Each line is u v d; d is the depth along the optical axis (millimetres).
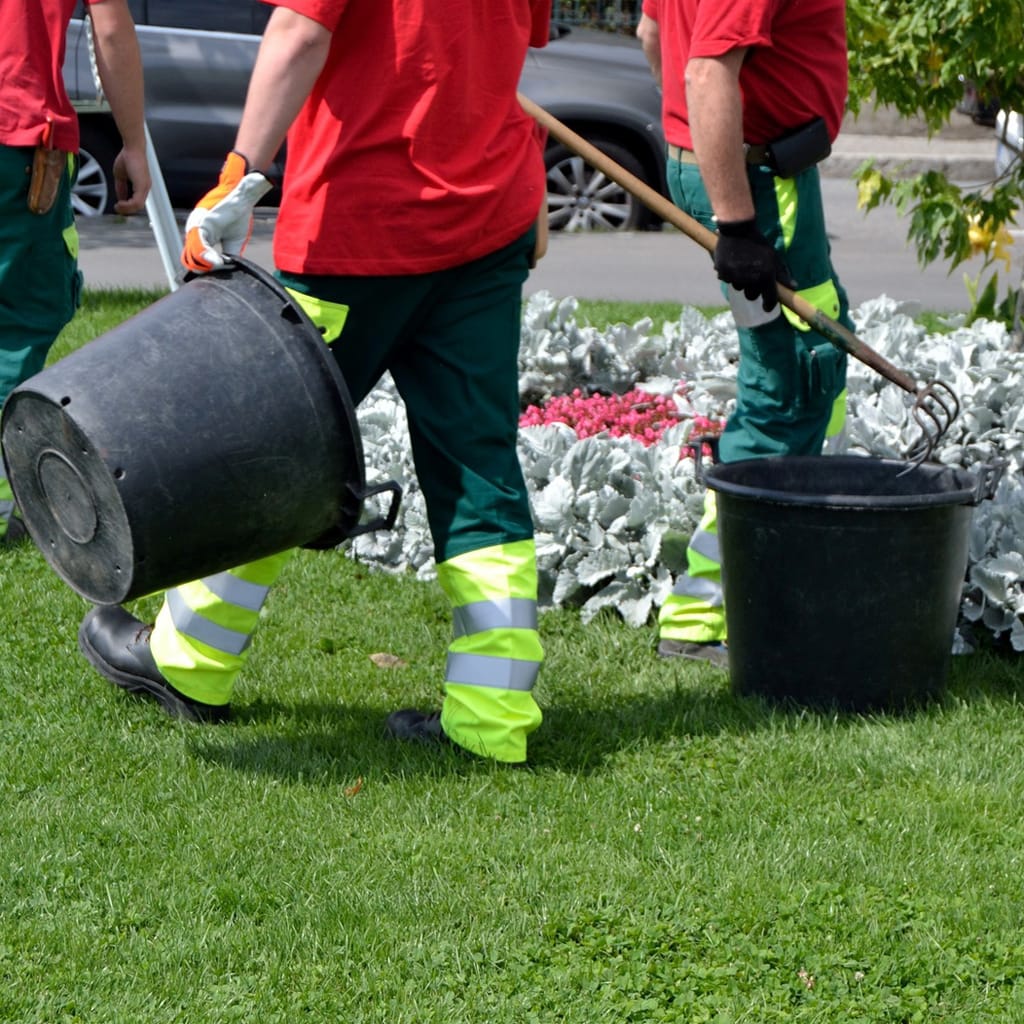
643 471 10625
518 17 7160
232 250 6836
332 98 6816
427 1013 5414
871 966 5707
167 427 6422
